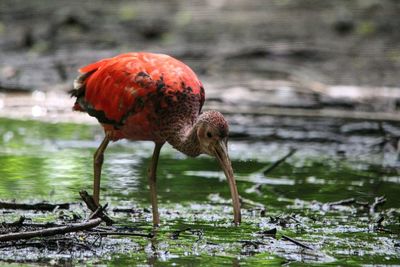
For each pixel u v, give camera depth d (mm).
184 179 13898
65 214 11359
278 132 17547
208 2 29891
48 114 19469
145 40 26109
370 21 27578
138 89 11422
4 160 14789
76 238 10133
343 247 10250
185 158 15617
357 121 18609
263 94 20969
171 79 11453
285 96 20828
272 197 12859
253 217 11664
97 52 24781
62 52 24781
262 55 24438
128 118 11602
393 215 11891
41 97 20875
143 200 12469
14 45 25297
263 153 16062
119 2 29953
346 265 9516
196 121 11031
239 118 18719
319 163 15375
